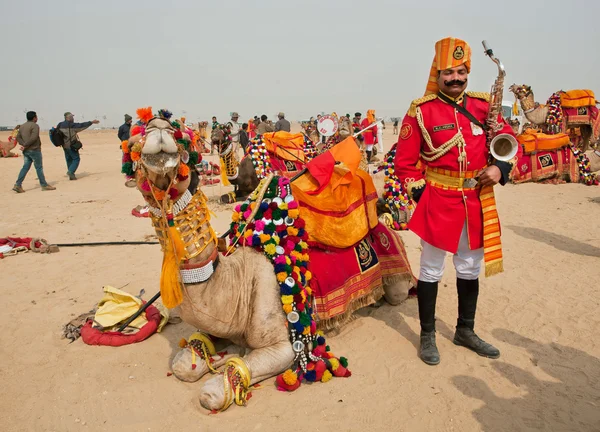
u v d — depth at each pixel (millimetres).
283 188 4145
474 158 3912
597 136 13625
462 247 4195
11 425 3453
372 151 20406
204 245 3512
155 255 7555
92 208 11500
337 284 4484
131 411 3586
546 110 14102
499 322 5008
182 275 3480
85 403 3693
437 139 3912
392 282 5086
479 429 3361
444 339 4652
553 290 5844
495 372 4055
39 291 6051
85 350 4520
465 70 3848
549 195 12000
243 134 19438
